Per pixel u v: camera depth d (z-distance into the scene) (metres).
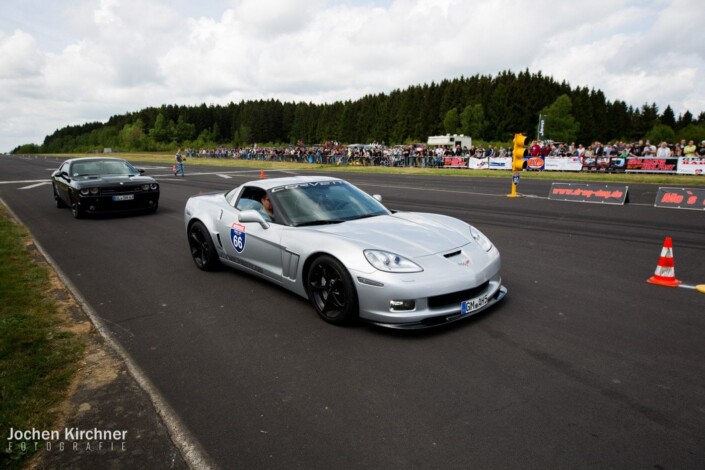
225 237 5.02
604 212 9.81
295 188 4.74
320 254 3.81
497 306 4.05
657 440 2.18
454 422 2.37
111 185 9.34
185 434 2.36
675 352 3.09
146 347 3.40
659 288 4.53
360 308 3.50
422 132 101.38
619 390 2.63
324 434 2.31
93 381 2.90
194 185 17.22
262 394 2.72
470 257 3.69
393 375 2.88
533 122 91.75
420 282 3.30
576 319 3.71
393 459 2.10
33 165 36.16
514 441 2.20
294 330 3.65
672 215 9.26
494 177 19.91
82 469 2.12
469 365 2.98
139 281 5.10
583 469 1.99
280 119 138.50
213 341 3.48
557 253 6.12
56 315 4.02
